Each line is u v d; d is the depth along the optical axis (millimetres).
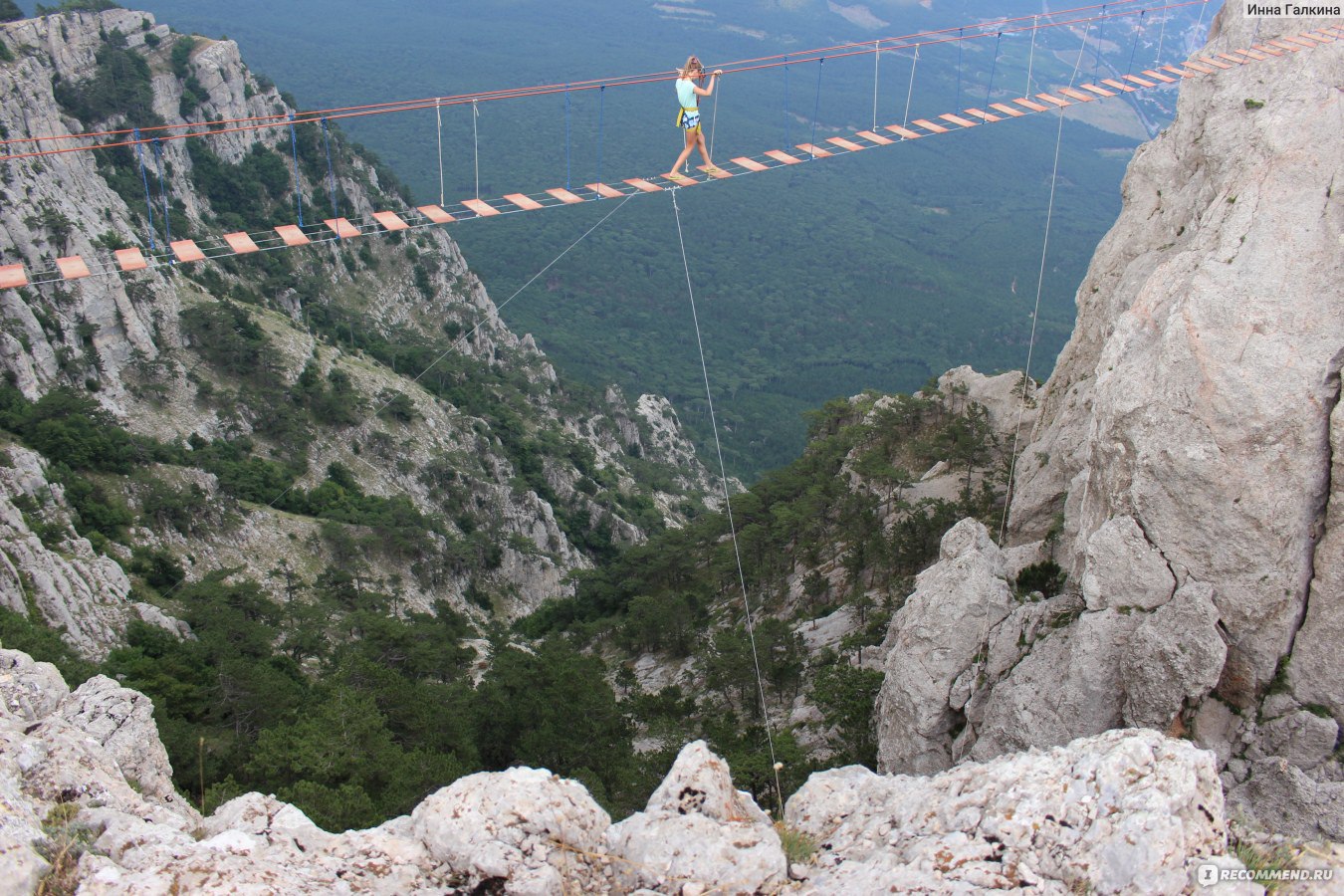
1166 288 32500
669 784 16078
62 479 88938
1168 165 45094
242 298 154000
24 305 103500
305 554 104500
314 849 14547
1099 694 29641
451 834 14539
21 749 16000
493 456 152375
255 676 57656
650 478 188500
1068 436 43719
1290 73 35000
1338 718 27234
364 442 134625
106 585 74875
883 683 40344
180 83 170750
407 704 55062
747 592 82688
